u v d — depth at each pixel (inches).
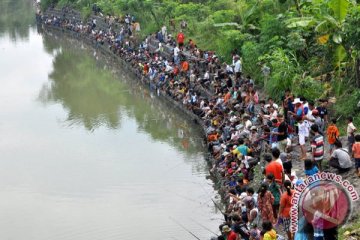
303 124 829.8
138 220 941.8
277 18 1264.8
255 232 623.5
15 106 1798.7
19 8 4608.8
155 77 1791.3
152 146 1316.4
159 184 1080.2
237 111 1124.5
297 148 879.7
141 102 1747.0
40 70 2377.0
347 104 936.3
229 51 1466.5
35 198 1075.9
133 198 1031.0
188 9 2041.1
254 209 677.3
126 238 884.6
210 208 946.7
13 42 3149.6
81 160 1264.8
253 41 1374.3
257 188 804.6
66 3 3464.6
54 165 1245.1
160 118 1553.9
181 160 1199.6
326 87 1031.0
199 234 863.1
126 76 2146.9
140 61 2023.9
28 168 1236.5
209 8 1983.3
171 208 970.1
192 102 1443.2
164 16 2165.4
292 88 1058.7
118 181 1120.2
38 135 1477.6
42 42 3105.3
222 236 669.9
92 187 1103.0
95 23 2888.8
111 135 1432.1
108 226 932.6
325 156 802.8
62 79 2172.7
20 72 2352.4
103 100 1806.1
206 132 1251.2
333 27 948.6
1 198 1084.5
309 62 1142.3
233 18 1663.4
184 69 1600.6
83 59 2566.4
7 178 1182.3
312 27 1142.3
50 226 957.8
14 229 956.6
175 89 1589.6
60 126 1546.5
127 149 1311.5
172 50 1788.9
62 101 1830.7
